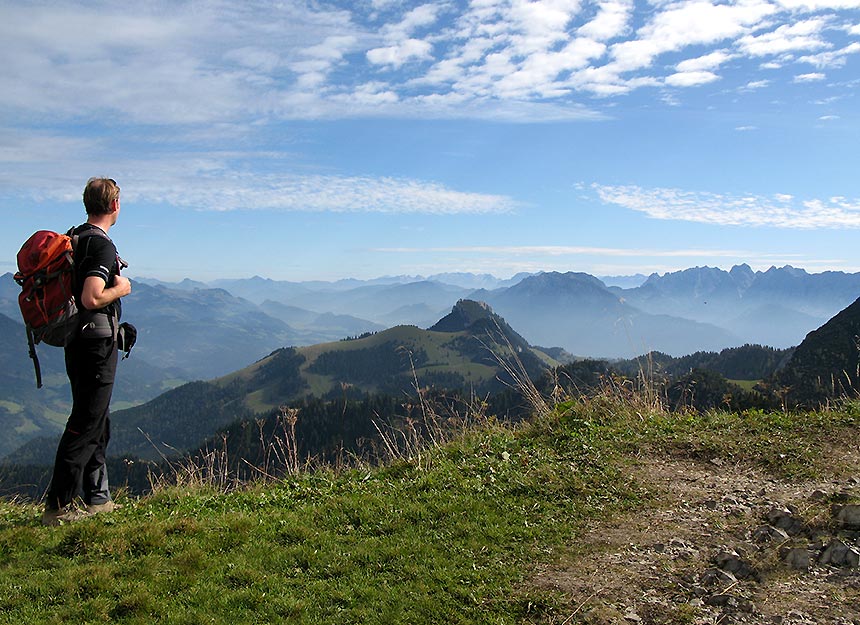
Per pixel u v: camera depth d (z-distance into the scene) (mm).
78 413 4047
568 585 3307
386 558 3580
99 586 3277
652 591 3250
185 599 3225
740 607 3078
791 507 3922
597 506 4137
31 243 3910
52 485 4051
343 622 3096
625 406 5945
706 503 4133
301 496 4625
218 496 4719
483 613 3135
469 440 5445
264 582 3348
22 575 3387
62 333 3910
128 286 4094
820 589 3170
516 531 3832
